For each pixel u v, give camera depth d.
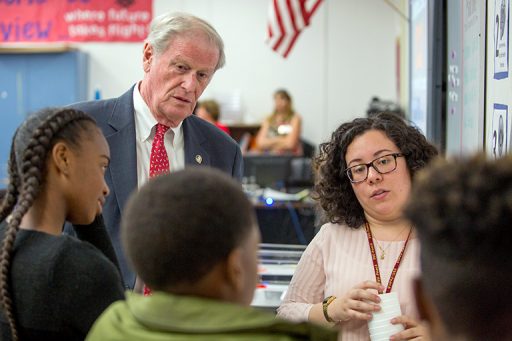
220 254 0.91
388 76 8.02
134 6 8.12
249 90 8.19
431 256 0.74
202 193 0.91
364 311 1.54
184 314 0.90
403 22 6.07
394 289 1.62
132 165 1.95
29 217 1.21
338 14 8.03
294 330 0.89
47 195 1.20
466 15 2.41
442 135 2.98
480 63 2.10
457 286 0.71
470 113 2.30
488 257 0.70
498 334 0.71
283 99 7.54
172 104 1.94
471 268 0.71
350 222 1.73
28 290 1.13
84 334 1.15
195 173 0.95
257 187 5.13
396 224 1.69
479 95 2.11
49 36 8.20
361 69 8.05
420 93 3.46
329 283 1.70
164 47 1.93
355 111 8.09
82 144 1.21
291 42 4.77
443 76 2.97
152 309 0.92
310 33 8.09
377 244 1.68
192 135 2.07
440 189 0.74
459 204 0.72
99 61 8.23
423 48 3.30
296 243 4.15
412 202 0.77
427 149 1.69
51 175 1.19
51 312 1.13
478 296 0.71
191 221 0.89
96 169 1.24
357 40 8.04
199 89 1.98
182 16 1.96
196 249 0.89
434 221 0.73
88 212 1.25
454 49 2.70
